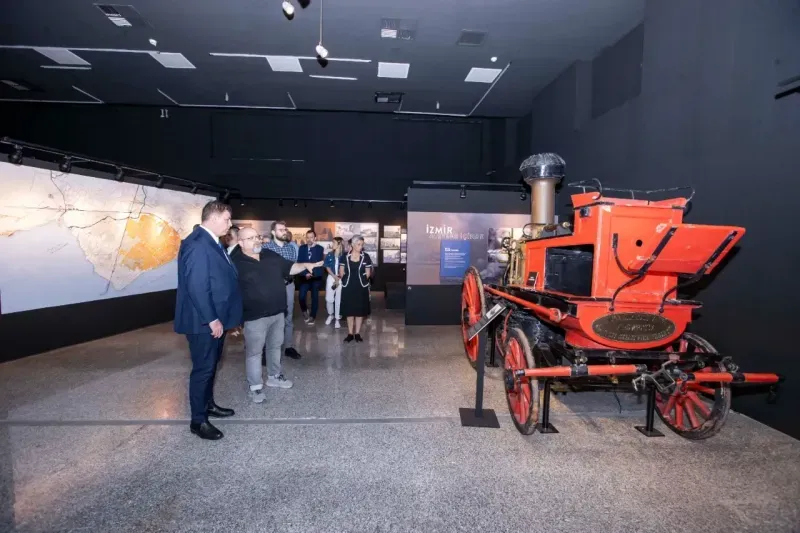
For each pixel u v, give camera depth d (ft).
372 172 37.55
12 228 17.08
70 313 19.62
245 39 21.11
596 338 9.13
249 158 36.50
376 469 9.00
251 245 12.25
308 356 17.88
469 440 10.29
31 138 34.96
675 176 14.67
